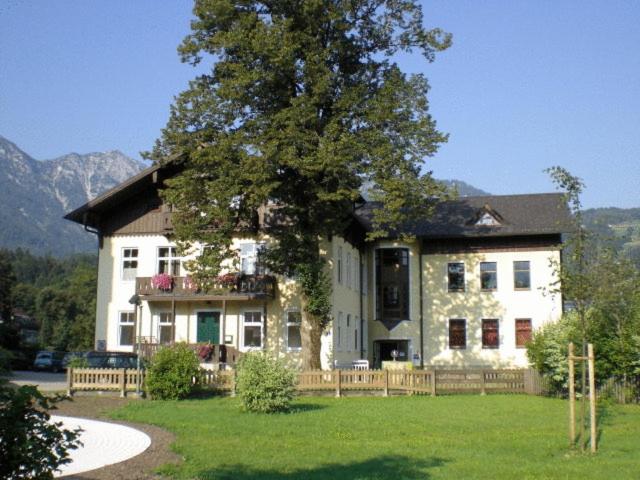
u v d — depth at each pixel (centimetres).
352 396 2891
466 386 2997
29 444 664
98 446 1508
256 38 2912
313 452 1450
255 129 3055
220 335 3744
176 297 3641
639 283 1677
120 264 3888
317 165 2873
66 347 8612
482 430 1842
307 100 2969
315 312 3284
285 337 3678
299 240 3259
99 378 2745
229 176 2995
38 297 10250
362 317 4384
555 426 1927
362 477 1192
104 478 1158
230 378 2766
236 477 1172
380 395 2922
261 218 3775
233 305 3753
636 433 1792
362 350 4359
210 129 3120
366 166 3048
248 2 3108
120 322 3847
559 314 4256
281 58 2914
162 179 3812
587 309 1852
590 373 1535
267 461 1331
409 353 4422
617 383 2573
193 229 3109
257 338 3716
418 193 3077
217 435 1684
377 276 4522
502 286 4362
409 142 3092
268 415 2116
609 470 1293
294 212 3184
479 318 4369
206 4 3031
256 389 2175
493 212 4391
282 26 2956
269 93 3134
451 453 1466
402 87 3123
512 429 1861
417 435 1731
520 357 4281
